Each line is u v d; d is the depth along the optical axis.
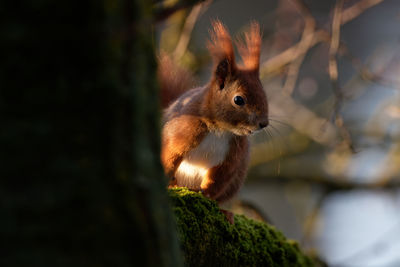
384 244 10.77
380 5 17.39
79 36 2.73
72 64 2.74
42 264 2.64
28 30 2.65
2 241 2.60
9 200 2.62
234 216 6.88
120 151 2.88
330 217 15.62
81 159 2.77
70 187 2.73
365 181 14.05
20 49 2.65
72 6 2.70
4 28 2.63
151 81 3.14
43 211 2.67
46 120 2.71
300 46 11.23
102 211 2.79
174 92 8.76
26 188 2.66
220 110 6.89
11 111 2.65
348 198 15.66
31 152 2.68
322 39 10.95
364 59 16.69
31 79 2.68
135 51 2.97
